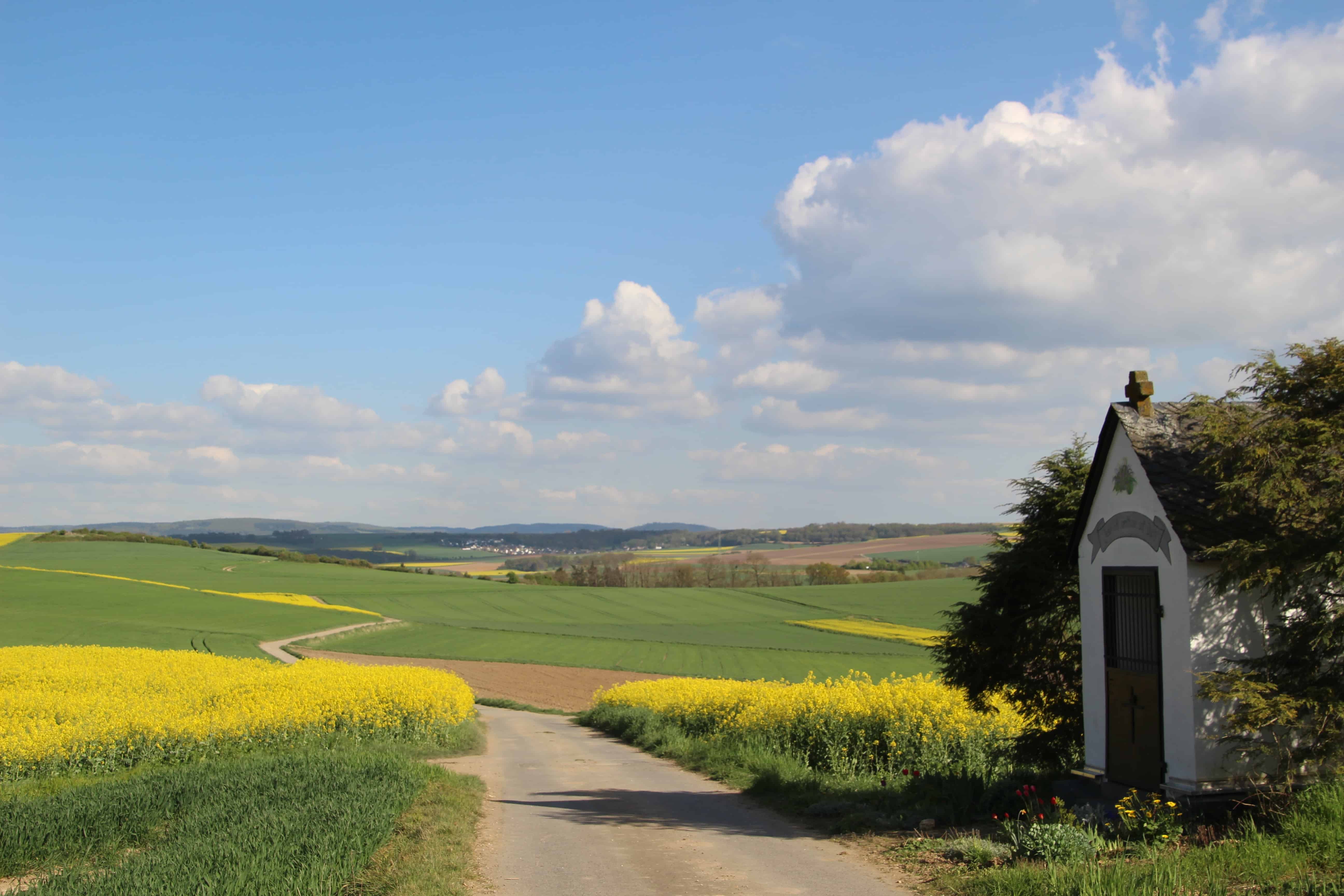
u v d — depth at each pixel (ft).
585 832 38.01
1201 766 33.30
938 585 368.68
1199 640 33.86
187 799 39.58
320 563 454.81
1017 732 57.00
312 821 33.14
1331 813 27.43
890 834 36.55
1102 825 33.32
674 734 77.66
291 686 78.84
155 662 102.53
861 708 59.31
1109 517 39.60
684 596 345.92
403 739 74.28
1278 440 32.48
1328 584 33.37
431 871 28.12
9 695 69.87
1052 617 52.21
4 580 282.36
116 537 485.97
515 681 165.48
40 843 33.45
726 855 33.37
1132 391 39.63
